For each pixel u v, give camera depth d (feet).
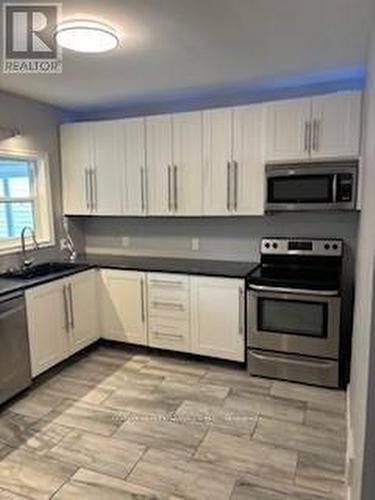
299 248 11.31
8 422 8.52
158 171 11.98
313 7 6.26
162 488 6.55
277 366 10.30
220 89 11.28
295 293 9.83
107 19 6.63
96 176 12.87
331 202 9.94
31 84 10.30
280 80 10.44
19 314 9.37
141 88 11.02
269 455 7.36
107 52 8.07
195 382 10.27
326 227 11.39
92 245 14.70
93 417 8.69
